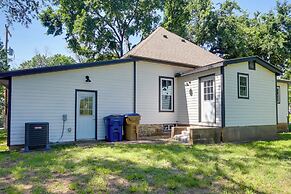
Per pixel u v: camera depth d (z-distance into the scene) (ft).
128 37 88.38
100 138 36.55
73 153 24.44
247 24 92.32
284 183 15.89
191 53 51.34
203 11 87.56
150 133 41.86
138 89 40.98
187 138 34.01
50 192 13.65
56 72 33.06
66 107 33.76
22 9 36.45
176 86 45.47
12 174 17.13
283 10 84.79
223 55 92.73
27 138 27.96
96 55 86.84
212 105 37.35
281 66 90.17
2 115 75.41
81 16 77.82
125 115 37.19
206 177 16.70
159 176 16.55
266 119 40.16
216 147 29.17
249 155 24.32
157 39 52.11
